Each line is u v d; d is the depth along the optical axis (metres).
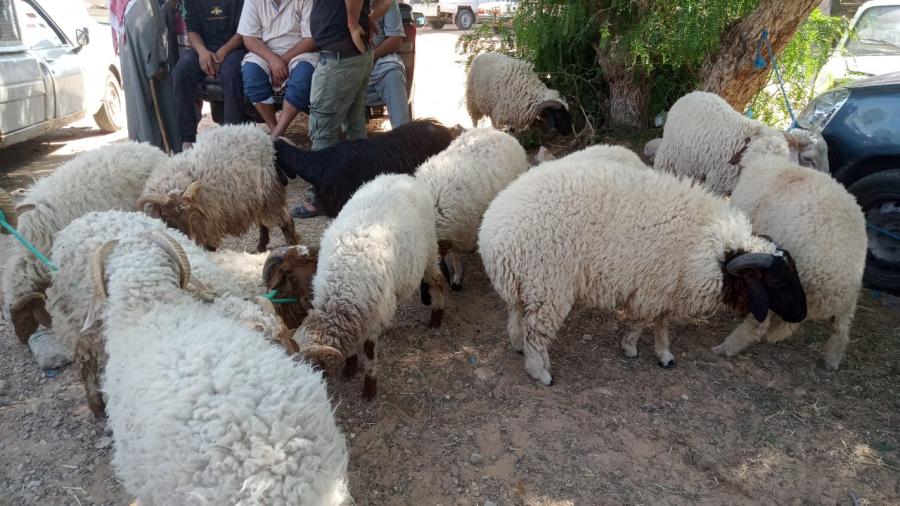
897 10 7.75
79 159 4.50
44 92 8.00
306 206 6.61
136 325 2.52
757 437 3.56
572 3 8.07
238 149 5.03
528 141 8.78
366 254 3.57
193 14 7.32
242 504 1.91
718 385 4.03
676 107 6.04
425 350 4.39
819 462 3.38
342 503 2.16
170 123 7.56
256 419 2.02
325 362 3.35
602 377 4.11
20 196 7.16
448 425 3.66
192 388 2.09
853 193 5.10
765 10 6.44
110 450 3.45
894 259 5.00
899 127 4.95
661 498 3.15
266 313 2.80
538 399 3.87
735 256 3.80
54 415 3.73
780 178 4.41
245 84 7.06
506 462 3.37
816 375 4.11
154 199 4.29
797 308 3.80
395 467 3.34
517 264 3.86
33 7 8.23
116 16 6.83
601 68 8.75
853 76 7.46
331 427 2.22
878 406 3.80
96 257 2.69
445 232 4.70
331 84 6.06
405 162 5.77
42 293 3.71
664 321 4.16
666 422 3.68
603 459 3.39
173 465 2.00
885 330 4.59
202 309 2.68
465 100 9.28
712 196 4.08
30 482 3.25
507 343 4.48
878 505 3.10
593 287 3.98
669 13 7.27
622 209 3.82
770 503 3.12
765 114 8.27
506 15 9.71
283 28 6.95
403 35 8.05
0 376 4.09
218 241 5.06
